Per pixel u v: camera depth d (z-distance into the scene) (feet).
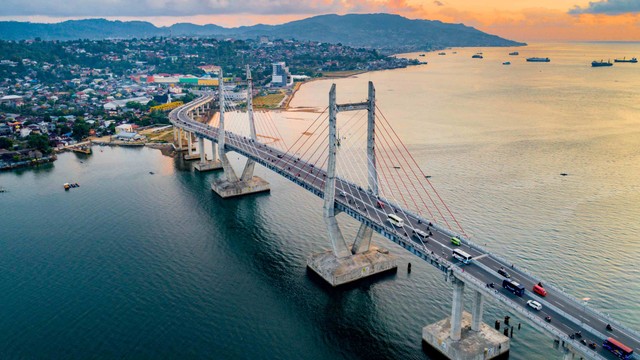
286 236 532.32
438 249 366.43
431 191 647.56
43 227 566.36
